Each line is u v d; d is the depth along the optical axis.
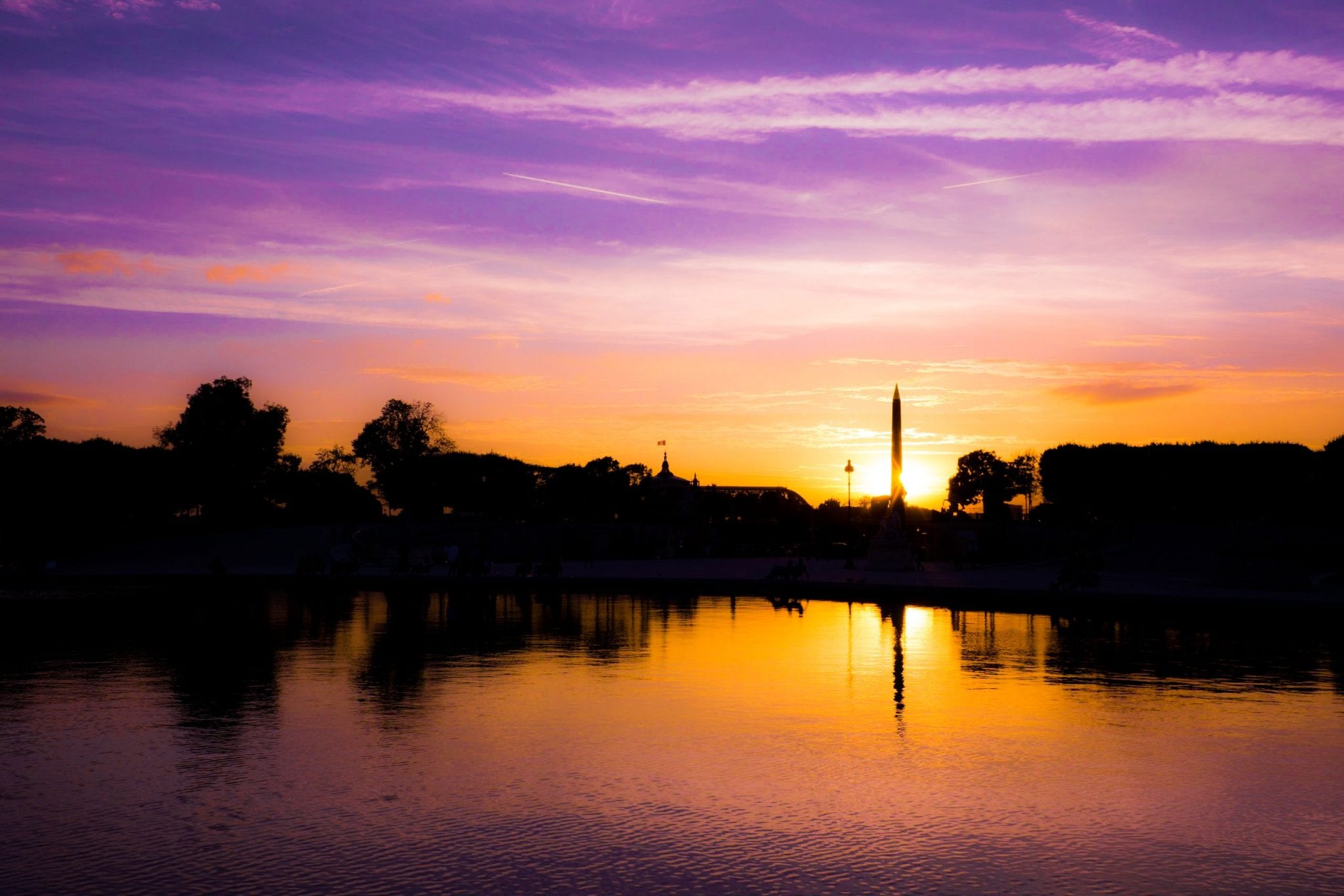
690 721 23.23
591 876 13.84
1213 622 45.03
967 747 20.86
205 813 16.48
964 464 193.50
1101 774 18.86
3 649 35.97
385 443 172.88
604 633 40.81
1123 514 127.88
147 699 26.11
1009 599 52.75
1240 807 16.95
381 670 30.70
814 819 16.25
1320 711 24.64
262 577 76.19
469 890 13.38
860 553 119.88
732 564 100.44
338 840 15.20
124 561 106.06
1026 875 13.96
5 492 119.50
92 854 14.62
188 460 143.25
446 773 18.77
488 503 168.62
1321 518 117.38
